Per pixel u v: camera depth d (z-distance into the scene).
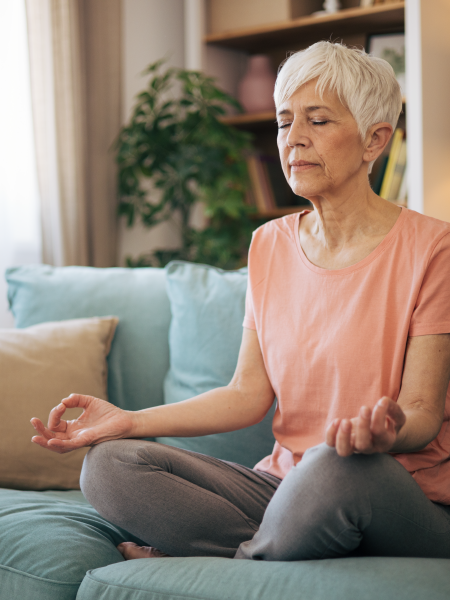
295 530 0.87
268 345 1.17
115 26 3.09
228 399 1.17
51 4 2.77
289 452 1.17
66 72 2.82
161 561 0.96
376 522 0.86
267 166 3.29
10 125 2.68
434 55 2.45
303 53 1.07
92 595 0.94
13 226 2.75
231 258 3.15
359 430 0.80
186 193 3.09
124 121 3.31
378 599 0.77
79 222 2.90
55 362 1.56
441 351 0.99
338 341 1.06
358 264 1.08
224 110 3.23
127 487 0.99
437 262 1.02
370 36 3.01
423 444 0.92
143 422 1.09
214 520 1.01
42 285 1.81
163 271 1.78
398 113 1.10
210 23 3.31
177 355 1.58
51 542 1.06
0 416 1.47
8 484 1.46
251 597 0.83
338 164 1.05
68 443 1.01
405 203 2.76
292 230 1.22
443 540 0.95
